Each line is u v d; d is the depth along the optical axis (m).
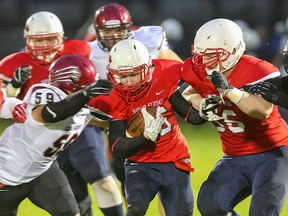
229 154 18.78
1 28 61.53
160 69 19.23
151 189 18.80
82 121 18.61
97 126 22.62
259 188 17.59
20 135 18.09
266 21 60.62
